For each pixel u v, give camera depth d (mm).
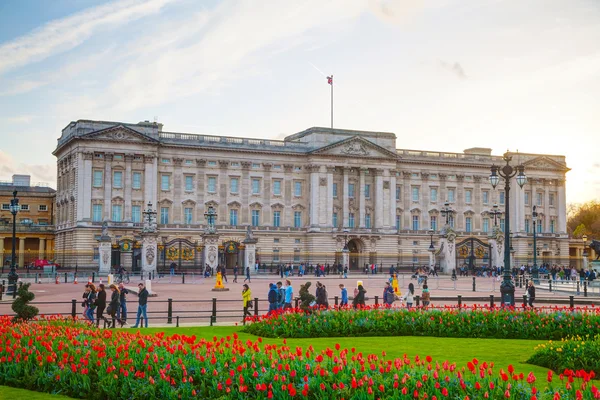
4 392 22453
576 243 167375
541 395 18141
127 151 124938
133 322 42938
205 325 40625
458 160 153750
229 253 130250
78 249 120000
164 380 20734
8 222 141000
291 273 115438
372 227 143750
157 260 113562
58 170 139125
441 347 31828
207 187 133375
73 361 23453
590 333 33844
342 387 18719
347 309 38656
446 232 122625
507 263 44406
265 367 21328
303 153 140125
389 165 145125
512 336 35156
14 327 28594
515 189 156375
